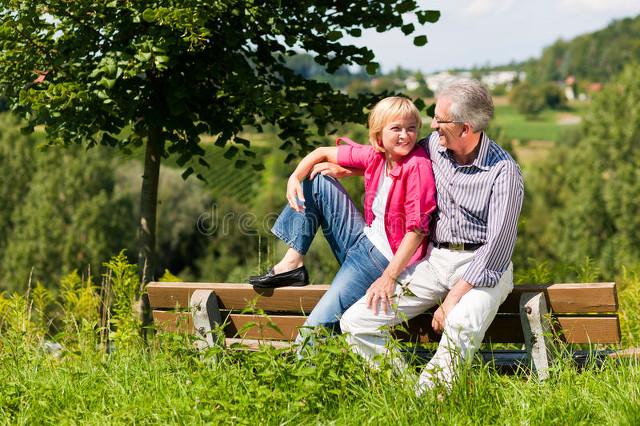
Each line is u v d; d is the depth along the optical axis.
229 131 5.56
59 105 4.86
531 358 3.27
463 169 3.34
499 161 3.30
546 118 128.12
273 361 3.13
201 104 5.58
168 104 5.15
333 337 3.21
